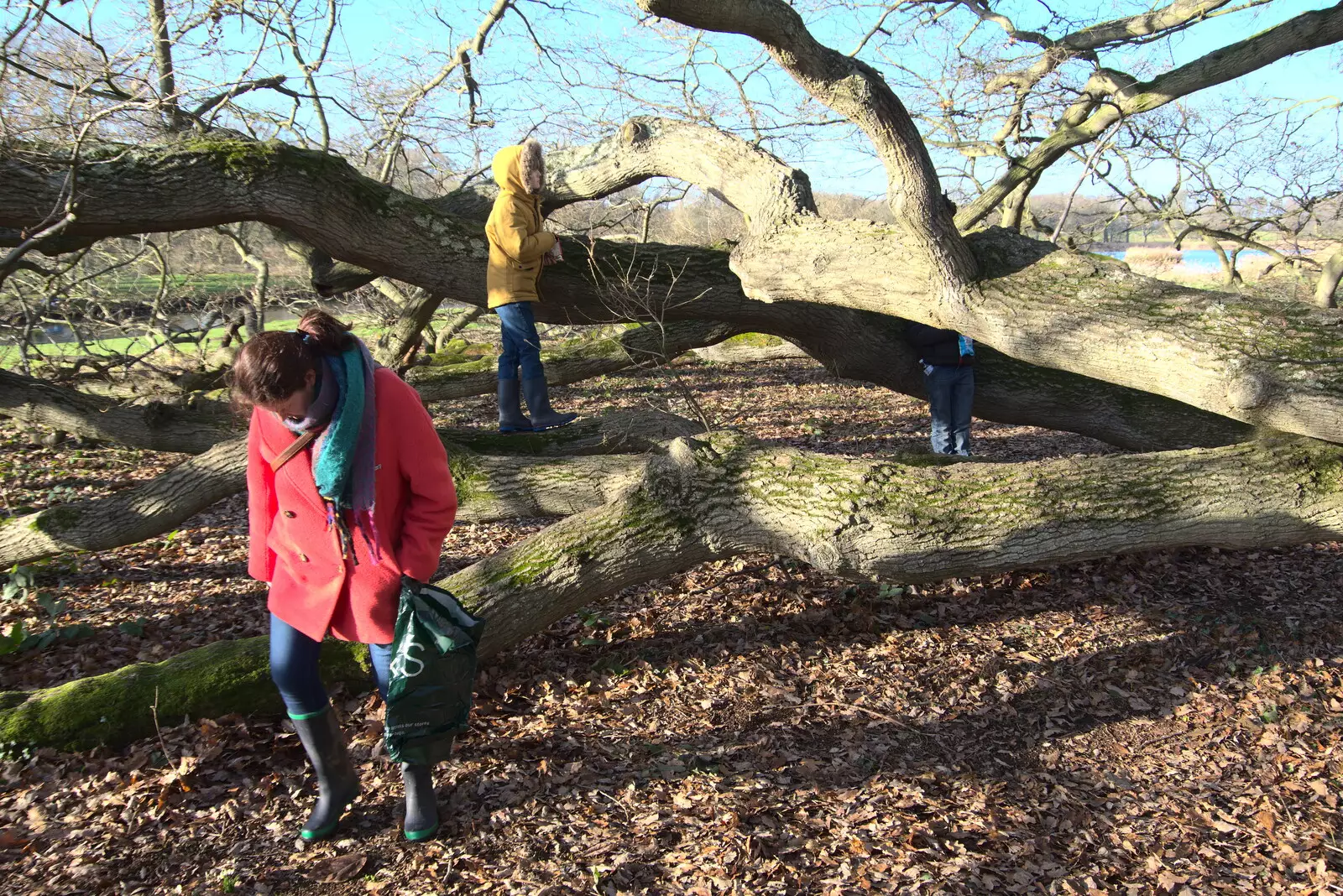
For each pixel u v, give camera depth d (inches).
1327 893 107.7
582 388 490.9
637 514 159.3
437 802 117.9
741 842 111.0
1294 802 127.6
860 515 152.8
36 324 355.9
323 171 207.2
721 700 149.3
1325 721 148.1
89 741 126.3
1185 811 125.3
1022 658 167.5
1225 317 152.6
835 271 180.9
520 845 109.9
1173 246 461.4
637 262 231.8
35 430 334.0
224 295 464.1
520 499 193.6
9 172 185.2
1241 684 159.6
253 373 87.0
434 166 403.2
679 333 321.7
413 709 99.2
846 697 152.3
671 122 228.8
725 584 196.2
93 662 161.5
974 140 384.5
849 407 430.6
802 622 179.6
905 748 138.2
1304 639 175.0
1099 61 339.9
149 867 104.3
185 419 272.1
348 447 93.7
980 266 174.6
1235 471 164.7
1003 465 165.9
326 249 217.3
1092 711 151.9
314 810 110.9
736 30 146.6
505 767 126.6
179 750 126.9
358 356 96.2
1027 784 130.7
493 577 152.2
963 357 235.8
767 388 487.5
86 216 193.0
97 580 204.1
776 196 197.0
